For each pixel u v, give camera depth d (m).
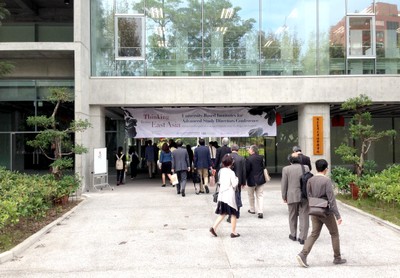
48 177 12.05
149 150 20.38
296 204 7.60
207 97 16.02
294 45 16.56
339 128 24.16
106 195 13.88
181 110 16.94
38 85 16.62
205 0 16.58
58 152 12.71
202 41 16.48
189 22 16.53
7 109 17.22
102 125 16.64
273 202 11.98
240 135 17.06
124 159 17.48
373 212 10.02
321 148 16.09
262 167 9.75
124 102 15.88
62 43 14.52
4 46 14.44
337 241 6.25
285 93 16.08
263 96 16.05
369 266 6.18
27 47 14.47
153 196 13.45
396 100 16.22
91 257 6.81
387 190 9.91
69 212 10.75
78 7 14.57
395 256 6.70
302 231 7.44
